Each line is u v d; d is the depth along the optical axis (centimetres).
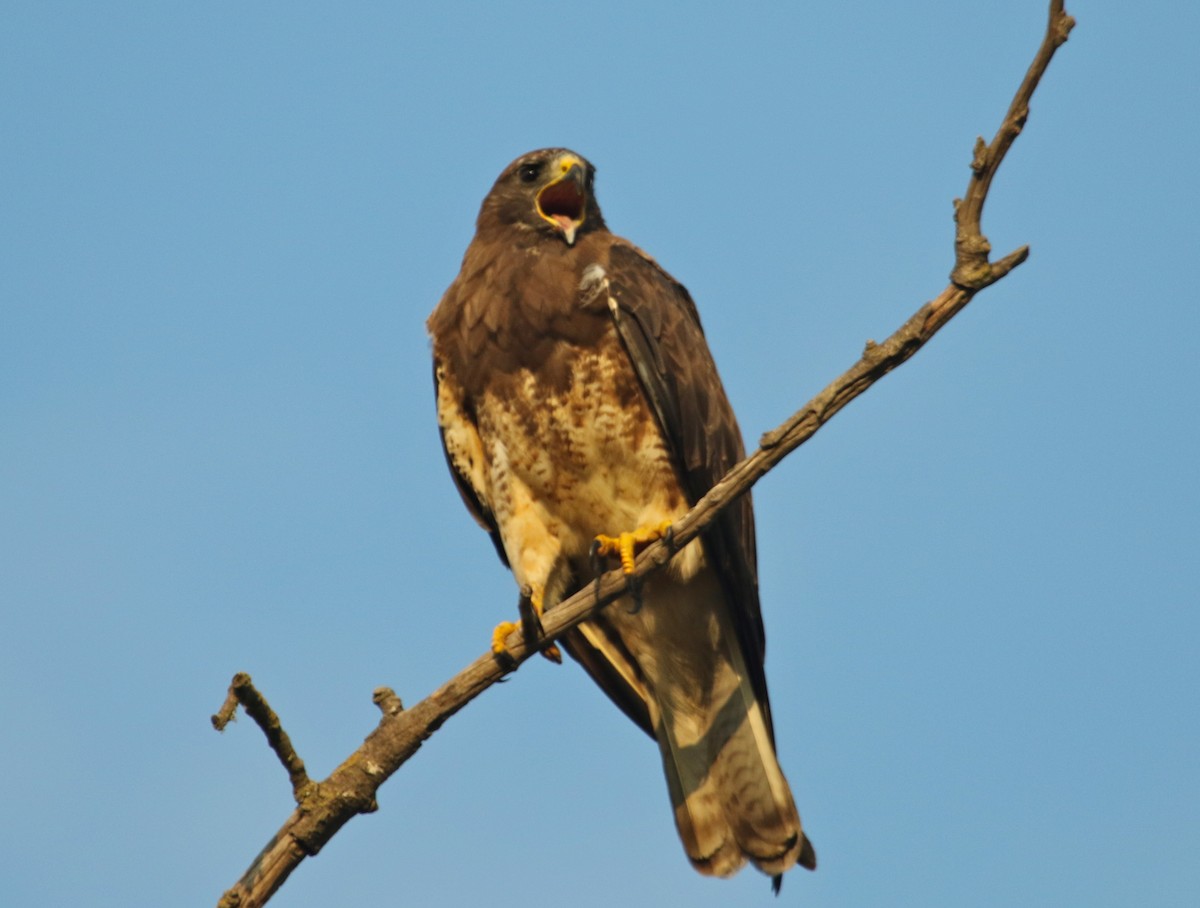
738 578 1174
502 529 1217
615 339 1168
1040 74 764
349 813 842
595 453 1166
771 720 1222
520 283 1184
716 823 1195
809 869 1172
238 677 788
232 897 811
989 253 803
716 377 1223
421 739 882
